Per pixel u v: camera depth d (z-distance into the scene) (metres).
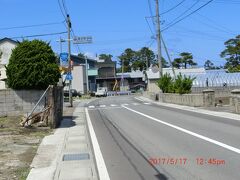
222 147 13.61
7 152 14.86
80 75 96.00
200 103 35.31
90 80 110.81
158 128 20.39
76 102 58.94
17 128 21.62
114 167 11.35
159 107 38.44
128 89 122.75
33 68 25.62
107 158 12.83
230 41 100.31
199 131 18.22
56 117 23.52
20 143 17.02
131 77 123.81
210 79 60.72
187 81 41.66
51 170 11.65
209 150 13.18
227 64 101.69
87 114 33.91
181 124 21.67
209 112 28.86
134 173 10.45
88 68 111.56
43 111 22.53
